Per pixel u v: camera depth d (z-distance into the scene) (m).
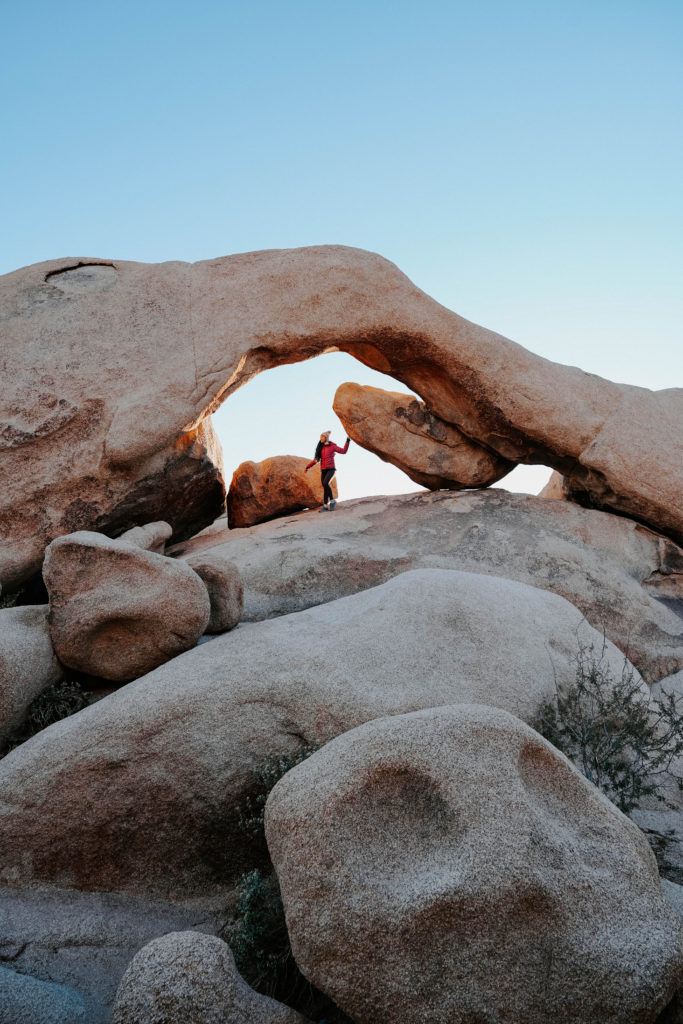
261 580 10.48
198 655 6.90
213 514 13.53
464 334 12.11
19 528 10.38
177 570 7.48
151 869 5.75
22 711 7.05
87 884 5.67
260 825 5.91
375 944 3.91
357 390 13.33
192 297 11.66
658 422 12.02
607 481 11.97
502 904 4.00
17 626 7.37
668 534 12.12
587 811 4.68
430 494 12.80
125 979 3.96
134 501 11.18
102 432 10.70
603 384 12.30
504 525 11.52
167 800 5.87
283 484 13.54
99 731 6.01
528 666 7.36
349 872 4.07
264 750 6.11
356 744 4.60
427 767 4.45
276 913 5.22
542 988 3.91
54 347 10.98
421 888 4.04
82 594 7.46
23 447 10.50
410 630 7.19
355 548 10.98
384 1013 3.86
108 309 11.37
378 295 12.02
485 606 7.73
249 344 11.65
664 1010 4.07
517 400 12.05
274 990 4.80
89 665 7.55
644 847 4.57
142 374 11.01
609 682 7.65
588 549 11.20
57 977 4.80
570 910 4.06
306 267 11.98
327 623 7.50
